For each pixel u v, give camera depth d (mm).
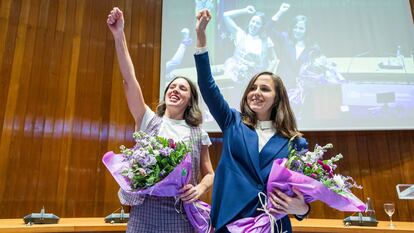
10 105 2725
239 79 3186
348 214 2707
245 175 1201
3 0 2902
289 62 3145
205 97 1319
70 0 3195
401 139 2859
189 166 1255
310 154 1182
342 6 3209
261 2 3375
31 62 2889
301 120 2965
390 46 3025
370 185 2805
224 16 3393
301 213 1126
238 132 1293
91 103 3035
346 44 3094
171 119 1564
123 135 3059
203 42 1323
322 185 1076
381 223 2361
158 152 1194
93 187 2865
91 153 2926
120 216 2158
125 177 1266
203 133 1579
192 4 3459
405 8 3090
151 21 3457
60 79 2973
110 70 3191
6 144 2641
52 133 2830
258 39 3268
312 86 3035
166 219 1326
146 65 3307
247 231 1088
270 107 1387
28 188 2645
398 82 2924
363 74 2986
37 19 3002
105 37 3262
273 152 1235
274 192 1128
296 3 3307
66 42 3078
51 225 1909
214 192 1235
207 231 1247
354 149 2904
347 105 2928
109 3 3365
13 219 2389
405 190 2297
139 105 1507
